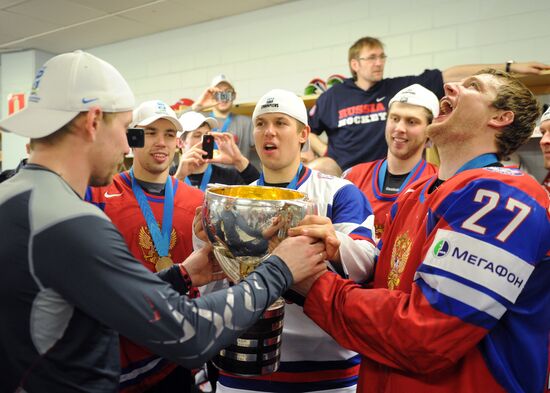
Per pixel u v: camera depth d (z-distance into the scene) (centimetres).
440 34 400
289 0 475
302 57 477
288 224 101
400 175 256
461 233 92
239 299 90
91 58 94
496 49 376
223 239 101
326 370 146
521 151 368
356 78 363
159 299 83
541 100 360
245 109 474
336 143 365
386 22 427
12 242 81
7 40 631
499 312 89
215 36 534
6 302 81
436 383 97
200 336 85
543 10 356
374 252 134
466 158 114
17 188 86
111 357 89
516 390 92
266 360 105
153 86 591
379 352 99
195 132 325
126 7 498
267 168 162
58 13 522
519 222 90
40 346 81
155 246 182
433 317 91
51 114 88
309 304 108
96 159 93
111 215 182
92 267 79
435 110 250
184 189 200
